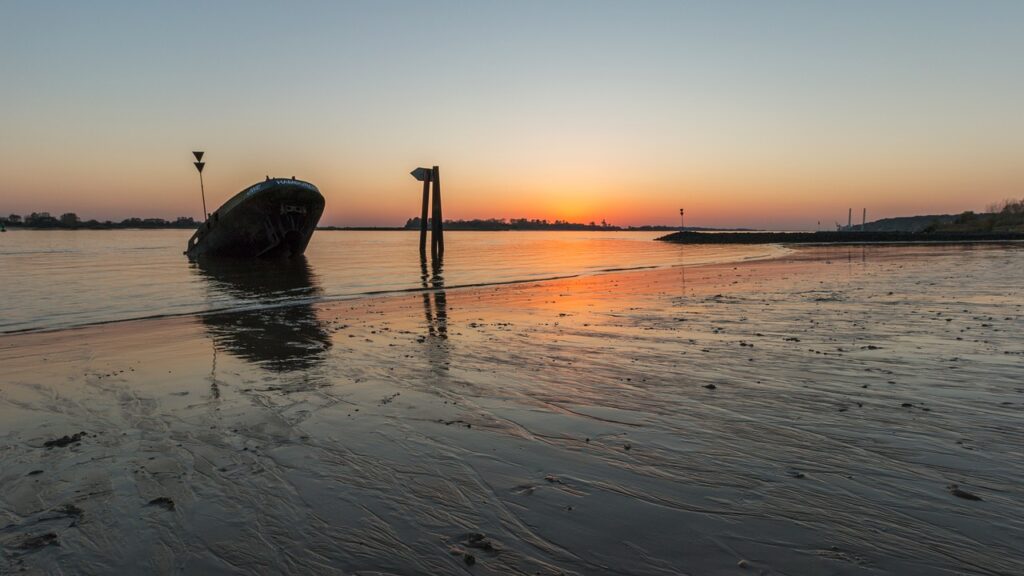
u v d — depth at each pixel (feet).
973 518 10.74
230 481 13.34
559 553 10.05
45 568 9.92
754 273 77.00
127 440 16.20
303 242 122.62
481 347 29.22
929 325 31.71
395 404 19.39
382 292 59.06
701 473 13.20
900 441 14.65
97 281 72.23
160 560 10.14
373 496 12.47
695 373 22.61
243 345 30.71
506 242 315.58
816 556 9.71
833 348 26.45
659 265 102.63
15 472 14.02
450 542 10.53
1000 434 14.92
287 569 9.78
